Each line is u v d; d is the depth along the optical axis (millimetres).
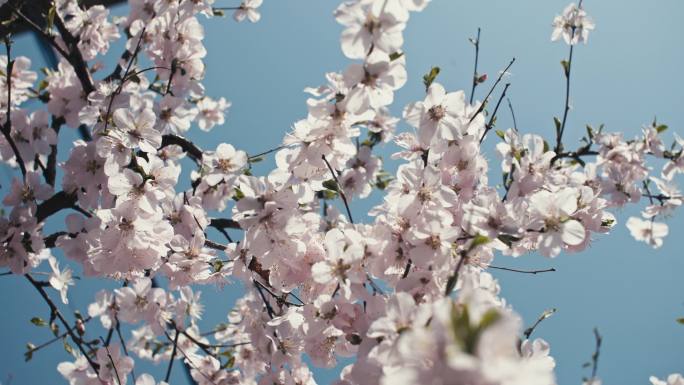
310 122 555
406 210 552
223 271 622
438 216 550
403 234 547
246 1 818
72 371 683
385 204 580
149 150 601
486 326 351
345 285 530
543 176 615
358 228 547
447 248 538
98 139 617
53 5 669
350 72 521
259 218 556
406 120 574
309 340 573
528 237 582
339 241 533
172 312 678
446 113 574
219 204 705
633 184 712
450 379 356
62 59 726
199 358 737
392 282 557
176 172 601
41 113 666
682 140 739
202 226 631
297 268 562
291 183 562
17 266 594
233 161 619
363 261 542
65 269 655
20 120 661
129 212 587
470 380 349
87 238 604
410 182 559
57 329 670
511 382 343
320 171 567
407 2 512
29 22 663
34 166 684
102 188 618
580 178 708
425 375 375
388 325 469
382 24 512
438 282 539
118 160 597
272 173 561
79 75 689
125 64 728
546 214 549
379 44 513
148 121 606
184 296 685
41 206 622
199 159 707
